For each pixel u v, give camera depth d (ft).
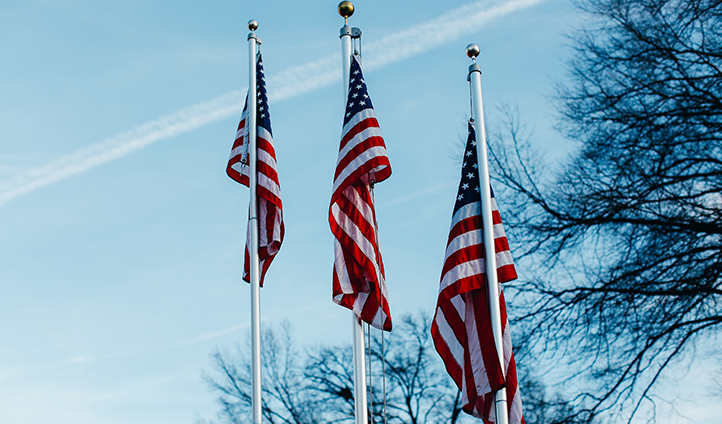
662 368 50.67
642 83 57.67
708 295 51.06
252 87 37.91
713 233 52.60
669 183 54.03
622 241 54.70
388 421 69.72
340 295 32.63
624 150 56.80
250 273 35.04
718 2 56.59
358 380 31.58
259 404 32.58
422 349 71.67
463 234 32.42
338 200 33.78
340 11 36.58
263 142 37.24
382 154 33.63
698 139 54.44
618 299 52.70
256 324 33.86
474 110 33.81
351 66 35.91
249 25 39.50
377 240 33.78
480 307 31.45
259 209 36.65
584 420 51.03
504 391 29.89
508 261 32.53
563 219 56.70
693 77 56.49
